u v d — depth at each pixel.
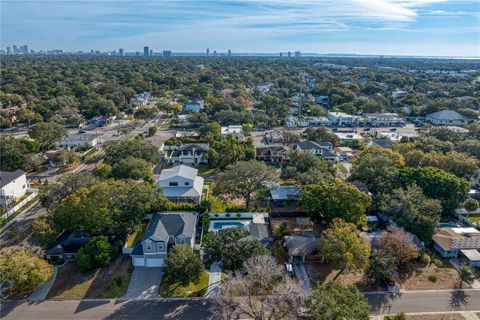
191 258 40.69
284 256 47.59
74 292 40.66
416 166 73.56
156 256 45.53
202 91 184.25
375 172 64.44
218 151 85.00
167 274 40.47
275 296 33.47
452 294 40.91
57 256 46.38
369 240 49.53
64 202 50.09
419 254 47.09
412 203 52.88
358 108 154.25
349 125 133.88
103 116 138.75
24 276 37.94
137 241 48.50
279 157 89.12
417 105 155.25
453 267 46.19
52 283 42.19
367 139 108.75
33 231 48.78
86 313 37.44
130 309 38.12
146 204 52.38
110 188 52.78
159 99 178.00
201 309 38.19
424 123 133.75
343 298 30.91
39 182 74.19
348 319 28.41
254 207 61.59
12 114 128.25
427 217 50.06
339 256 41.22
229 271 42.84
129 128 116.00
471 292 41.31
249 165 60.97
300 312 31.69
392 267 42.06
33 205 63.28
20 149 80.25
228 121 130.12
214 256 42.78
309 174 63.72
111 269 44.97
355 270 41.59
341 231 42.97
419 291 41.31
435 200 54.34
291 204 62.59
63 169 82.19
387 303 39.16
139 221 51.69
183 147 90.19
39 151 92.69
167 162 88.44
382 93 179.38
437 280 43.34
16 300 39.22
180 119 133.38
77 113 139.50
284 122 132.88
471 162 69.81
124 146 79.12
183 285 40.12
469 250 47.72
